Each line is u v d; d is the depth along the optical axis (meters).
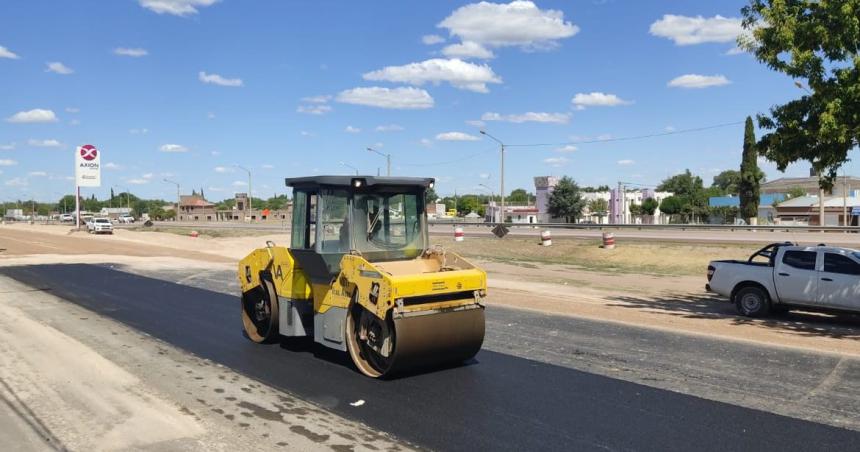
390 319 8.22
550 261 34.44
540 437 6.27
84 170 65.38
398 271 9.01
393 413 6.95
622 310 15.12
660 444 6.12
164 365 8.89
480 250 39.59
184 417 6.68
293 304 9.73
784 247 14.84
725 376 8.66
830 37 13.09
